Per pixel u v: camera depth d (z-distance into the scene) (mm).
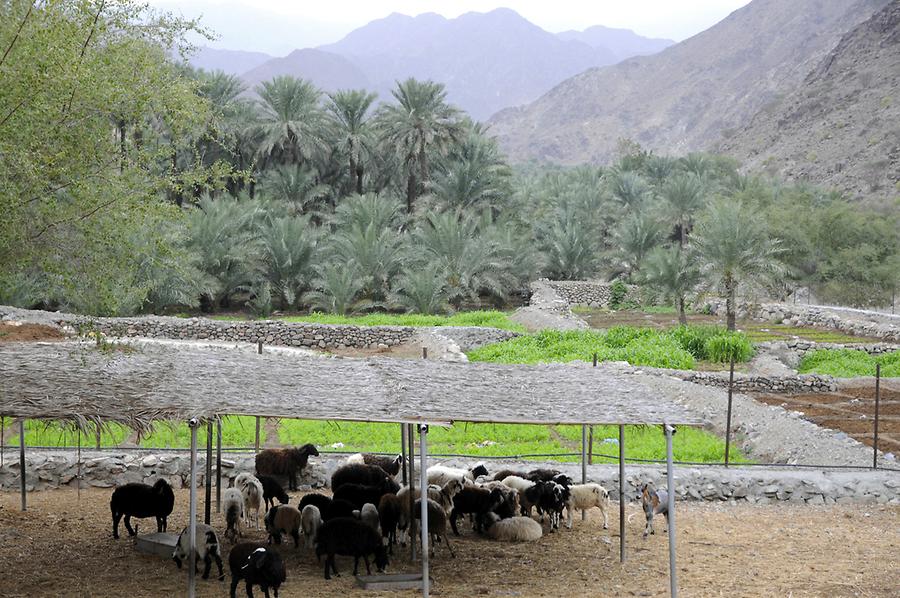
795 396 27297
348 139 61438
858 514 16172
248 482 13641
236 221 47781
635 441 21875
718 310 50062
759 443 21359
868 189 115250
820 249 61219
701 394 24891
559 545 13578
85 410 9812
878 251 60062
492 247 52125
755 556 13242
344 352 36656
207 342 34781
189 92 13719
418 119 59625
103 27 11922
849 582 11906
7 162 11445
